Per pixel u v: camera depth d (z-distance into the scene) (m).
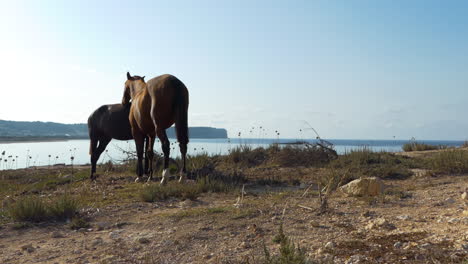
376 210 5.37
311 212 5.39
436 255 3.26
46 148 45.88
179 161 11.77
